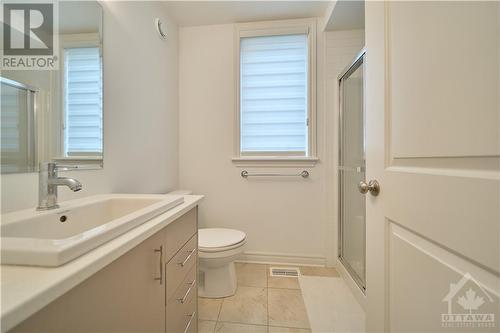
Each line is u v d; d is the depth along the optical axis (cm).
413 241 61
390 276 71
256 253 211
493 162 40
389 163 72
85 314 46
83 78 105
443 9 50
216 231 171
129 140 139
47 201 79
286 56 209
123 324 58
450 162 49
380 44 75
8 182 75
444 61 50
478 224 42
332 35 199
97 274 49
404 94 64
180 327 96
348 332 128
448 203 48
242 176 211
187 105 215
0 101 72
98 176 114
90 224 92
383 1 73
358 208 163
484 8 41
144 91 156
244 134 215
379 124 76
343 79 190
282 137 211
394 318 69
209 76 212
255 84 213
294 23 203
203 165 214
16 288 36
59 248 43
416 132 59
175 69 206
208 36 212
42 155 86
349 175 181
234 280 166
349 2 166
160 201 96
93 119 110
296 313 143
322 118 204
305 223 207
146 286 69
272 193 209
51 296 36
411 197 60
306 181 206
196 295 118
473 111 43
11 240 47
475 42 43
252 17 201
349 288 169
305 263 207
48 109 88
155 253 75
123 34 133
